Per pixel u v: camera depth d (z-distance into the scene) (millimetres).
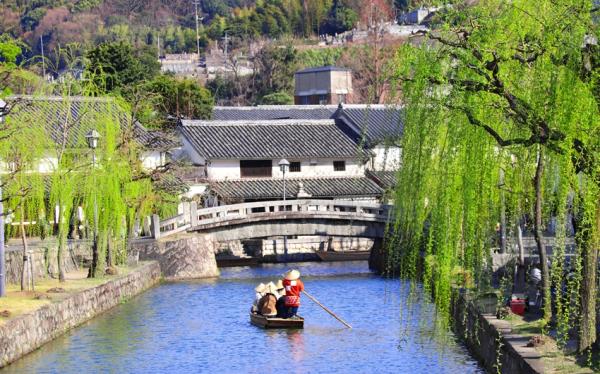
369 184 73000
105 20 179000
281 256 73062
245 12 178625
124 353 34188
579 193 20641
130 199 51312
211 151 72625
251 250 73812
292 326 39812
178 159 71125
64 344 35406
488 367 27922
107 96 46844
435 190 23047
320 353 34406
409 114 22547
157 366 32312
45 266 45938
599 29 19516
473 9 21391
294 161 74500
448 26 21562
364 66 107500
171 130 65875
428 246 23703
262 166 73875
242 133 75938
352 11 166250
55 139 44594
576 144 19781
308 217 62250
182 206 64750
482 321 29219
